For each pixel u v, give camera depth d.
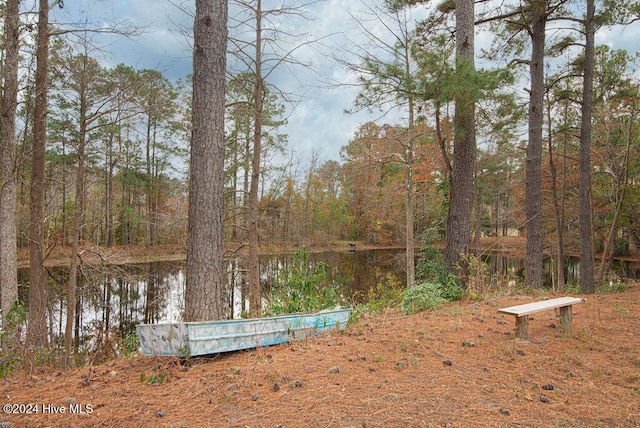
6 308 8.48
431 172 18.70
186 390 3.68
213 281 5.43
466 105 8.92
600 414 2.99
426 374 3.89
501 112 11.23
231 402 3.35
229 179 19.52
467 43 9.89
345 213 48.56
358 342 5.14
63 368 5.42
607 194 18.42
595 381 3.65
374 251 40.31
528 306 5.17
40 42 9.16
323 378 3.81
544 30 12.03
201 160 5.48
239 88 17.34
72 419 3.20
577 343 4.84
